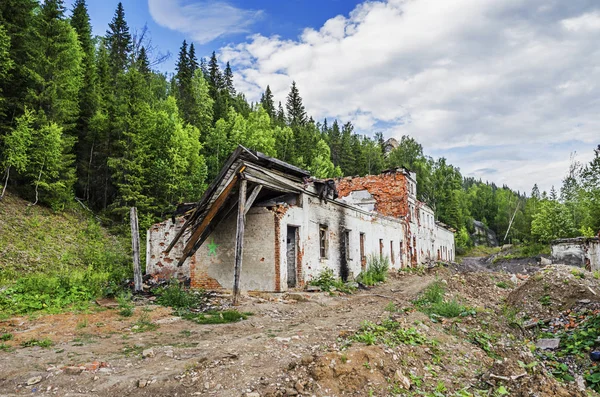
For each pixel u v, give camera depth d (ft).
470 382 19.84
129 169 93.04
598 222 143.74
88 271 52.08
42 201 81.66
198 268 50.78
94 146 103.55
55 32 90.38
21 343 23.68
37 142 78.33
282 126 250.57
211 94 209.77
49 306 35.76
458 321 31.01
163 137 106.42
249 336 25.16
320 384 16.80
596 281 41.45
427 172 253.03
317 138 252.42
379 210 106.11
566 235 154.71
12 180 80.12
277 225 47.09
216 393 15.66
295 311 35.37
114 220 97.40
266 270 46.88
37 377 17.37
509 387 18.35
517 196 405.80
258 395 15.46
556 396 17.49
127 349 22.38
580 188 160.66
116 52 167.63
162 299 38.99
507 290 56.95
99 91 112.06
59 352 21.75
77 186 100.78
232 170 45.42
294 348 21.68
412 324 27.73
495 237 319.88
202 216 49.06
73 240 74.08
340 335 24.40
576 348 24.98
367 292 51.13
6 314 32.17
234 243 49.49
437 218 243.60
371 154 269.03
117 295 41.32
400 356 20.99
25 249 61.72
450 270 99.55
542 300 37.04
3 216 68.23
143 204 91.30
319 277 54.03
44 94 83.41
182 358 20.26
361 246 72.69
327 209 59.72
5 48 75.56
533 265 127.03
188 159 113.80
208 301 38.75
